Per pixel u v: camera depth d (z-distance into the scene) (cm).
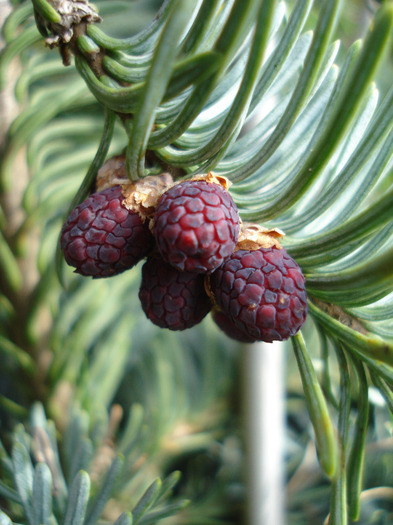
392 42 6
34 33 9
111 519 10
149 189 7
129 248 7
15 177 10
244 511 11
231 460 12
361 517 10
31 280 10
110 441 10
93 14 7
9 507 9
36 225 11
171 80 5
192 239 6
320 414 6
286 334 6
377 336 7
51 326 11
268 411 11
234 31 5
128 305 12
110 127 7
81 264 7
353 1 11
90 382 11
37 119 10
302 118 7
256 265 6
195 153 7
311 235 7
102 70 7
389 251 6
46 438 9
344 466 7
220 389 13
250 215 7
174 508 8
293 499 11
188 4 5
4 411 11
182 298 7
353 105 6
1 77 10
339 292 7
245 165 7
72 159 11
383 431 10
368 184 7
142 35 7
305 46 7
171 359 13
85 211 7
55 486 8
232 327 7
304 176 6
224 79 7
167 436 12
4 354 11
